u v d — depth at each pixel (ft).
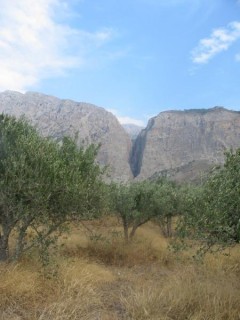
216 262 36.73
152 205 58.08
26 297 23.22
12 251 32.76
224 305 22.76
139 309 22.63
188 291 25.16
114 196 54.08
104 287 30.37
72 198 27.81
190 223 21.36
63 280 27.20
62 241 46.16
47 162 25.68
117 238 52.24
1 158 26.55
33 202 25.99
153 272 39.42
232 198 18.52
